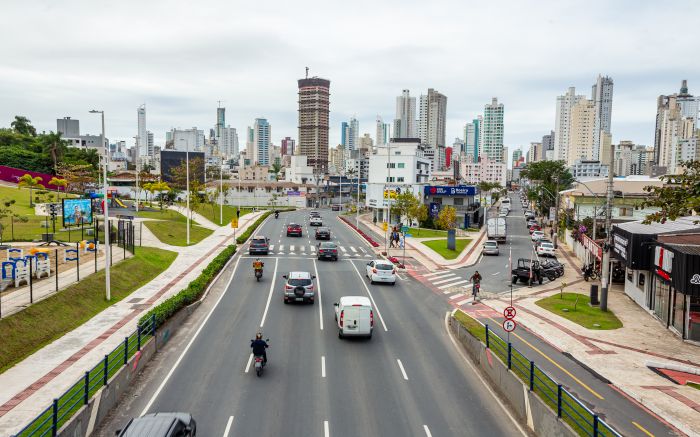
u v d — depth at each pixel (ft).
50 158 330.13
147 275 119.85
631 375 67.62
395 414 53.67
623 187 257.34
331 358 70.90
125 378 58.29
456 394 59.72
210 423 50.55
